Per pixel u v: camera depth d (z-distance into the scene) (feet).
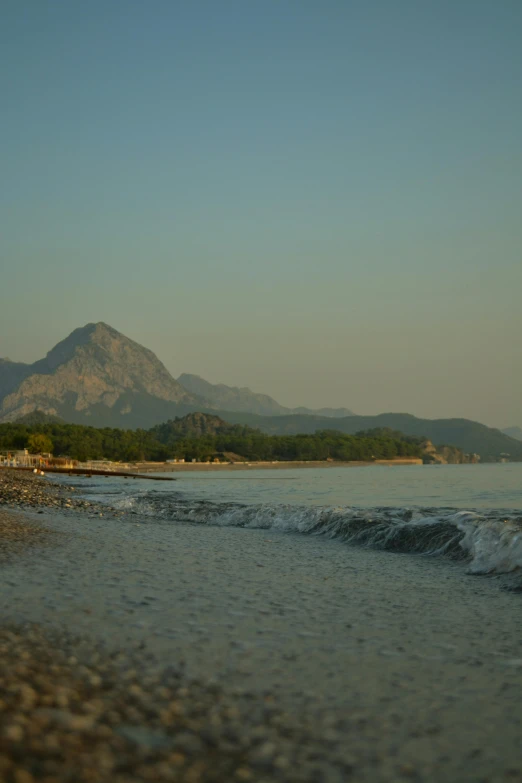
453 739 17.92
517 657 25.86
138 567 43.55
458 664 24.82
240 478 454.81
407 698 20.97
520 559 46.68
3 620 27.14
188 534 68.44
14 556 45.75
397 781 15.39
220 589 37.24
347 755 16.60
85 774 13.73
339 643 27.12
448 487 252.01
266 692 20.67
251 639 26.81
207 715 18.33
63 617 28.30
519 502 148.15
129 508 103.24
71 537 59.16
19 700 17.16
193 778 14.47
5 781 12.64
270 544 62.18
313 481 364.79
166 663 22.74
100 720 16.84
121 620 28.40
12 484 161.27
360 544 63.52
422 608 35.17
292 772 15.38
